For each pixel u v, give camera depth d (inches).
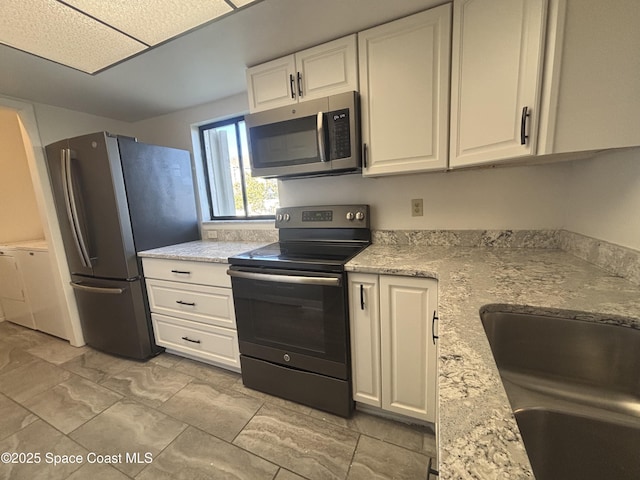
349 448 53.0
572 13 32.9
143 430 59.2
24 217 121.3
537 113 37.3
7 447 56.2
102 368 83.0
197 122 97.2
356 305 56.1
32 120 84.8
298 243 78.0
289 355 63.2
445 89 50.6
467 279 41.1
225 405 65.7
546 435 28.1
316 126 60.2
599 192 44.6
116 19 46.8
